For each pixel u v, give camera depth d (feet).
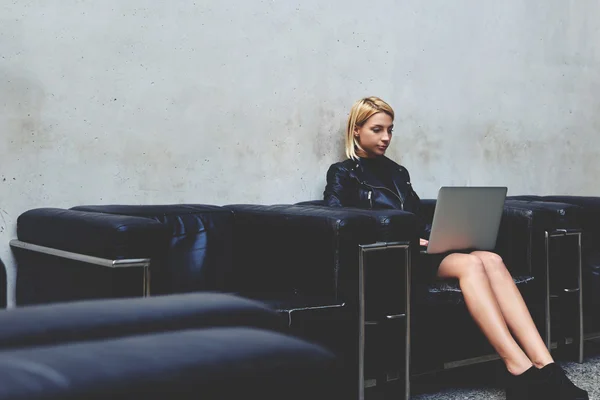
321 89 13.05
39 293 9.32
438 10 14.75
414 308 9.92
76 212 8.95
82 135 10.52
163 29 11.24
